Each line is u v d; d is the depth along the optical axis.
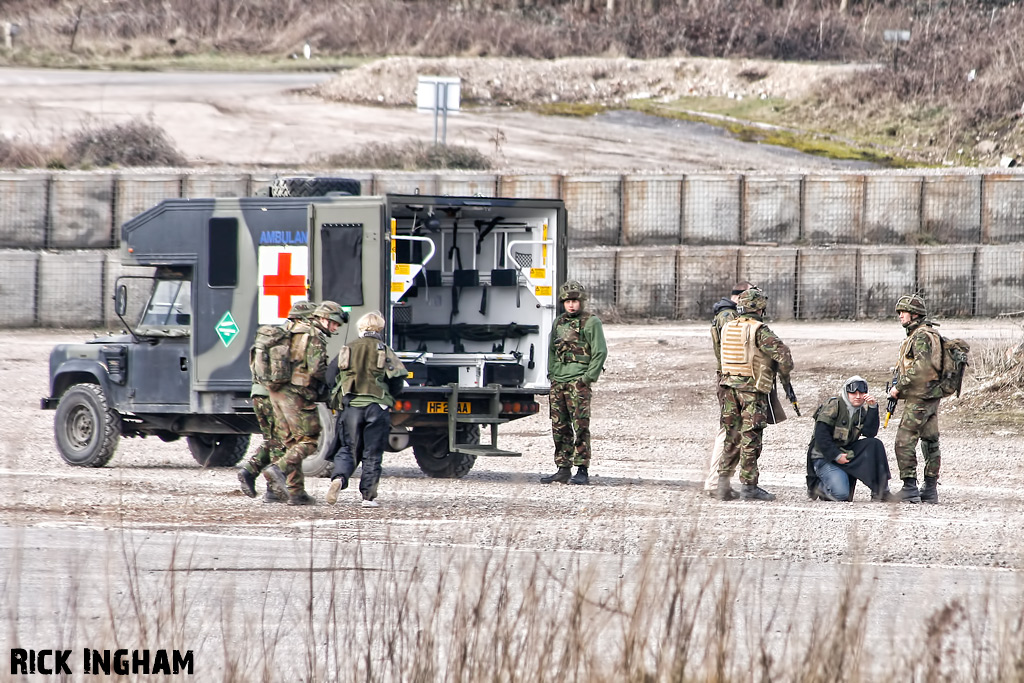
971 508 45.62
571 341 52.41
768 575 31.59
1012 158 147.38
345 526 39.12
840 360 91.75
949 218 121.25
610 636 22.97
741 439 47.38
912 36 194.88
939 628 21.23
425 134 165.38
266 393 44.69
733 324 47.47
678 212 122.50
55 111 173.25
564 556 33.56
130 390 57.81
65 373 59.69
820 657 19.81
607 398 84.81
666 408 82.25
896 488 52.47
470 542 34.06
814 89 176.25
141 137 149.75
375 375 44.12
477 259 58.34
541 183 123.75
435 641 21.84
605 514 40.97
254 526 39.22
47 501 44.78
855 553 28.34
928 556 35.09
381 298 50.78
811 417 78.94
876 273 111.62
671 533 35.50
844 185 122.06
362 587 24.36
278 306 52.88
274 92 191.25
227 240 54.09
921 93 169.88
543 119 176.00
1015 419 72.94
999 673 20.66
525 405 55.62
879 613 27.80
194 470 58.69
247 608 28.06
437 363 56.12
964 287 111.19
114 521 39.62
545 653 19.89
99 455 58.00
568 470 53.00
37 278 117.06
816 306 111.69
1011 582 31.62
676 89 188.12
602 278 112.44
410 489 50.38
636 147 159.00
